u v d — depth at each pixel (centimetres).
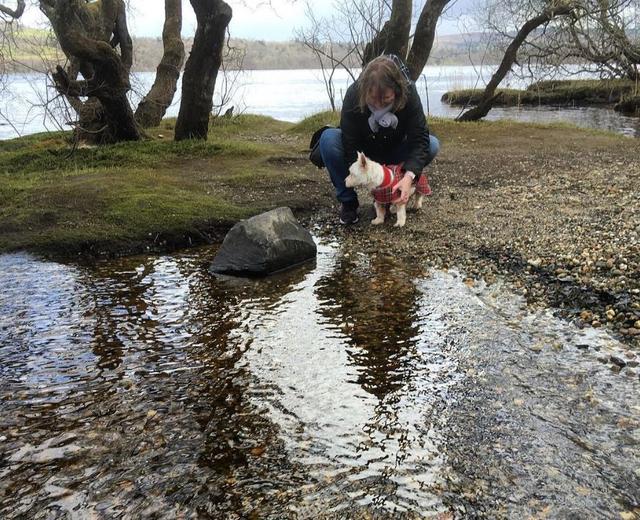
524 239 516
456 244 526
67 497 235
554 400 289
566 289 414
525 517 216
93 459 257
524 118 1941
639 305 375
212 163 900
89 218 598
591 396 290
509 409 283
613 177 725
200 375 326
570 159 877
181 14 1488
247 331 380
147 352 354
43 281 477
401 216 586
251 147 993
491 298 418
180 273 496
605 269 433
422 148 549
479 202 654
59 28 944
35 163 898
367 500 228
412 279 461
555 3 1421
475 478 238
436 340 358
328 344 359
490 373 317
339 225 615
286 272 493
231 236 507
